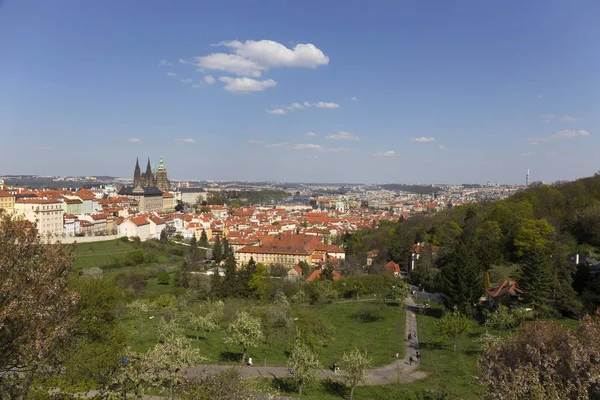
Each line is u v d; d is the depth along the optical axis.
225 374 43.31
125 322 104.19
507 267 145.12
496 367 45.84
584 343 47.06
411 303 136.62
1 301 32.81
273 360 82.38
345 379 67.44
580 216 163.38
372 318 117.44
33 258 36.34
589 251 147.75
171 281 181.25
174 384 42.47
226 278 147.50
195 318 101.31
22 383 36.66
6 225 35.44
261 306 120.62
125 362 45.09
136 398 44.00
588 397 40.28
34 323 34.09
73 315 42.97
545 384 40.09
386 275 158.75
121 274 172.88
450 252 158.38
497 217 188.12
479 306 119.00
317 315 110.19
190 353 54.56
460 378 70.81
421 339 96.69
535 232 150.62
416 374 74.81
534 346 45.91
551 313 99.75
